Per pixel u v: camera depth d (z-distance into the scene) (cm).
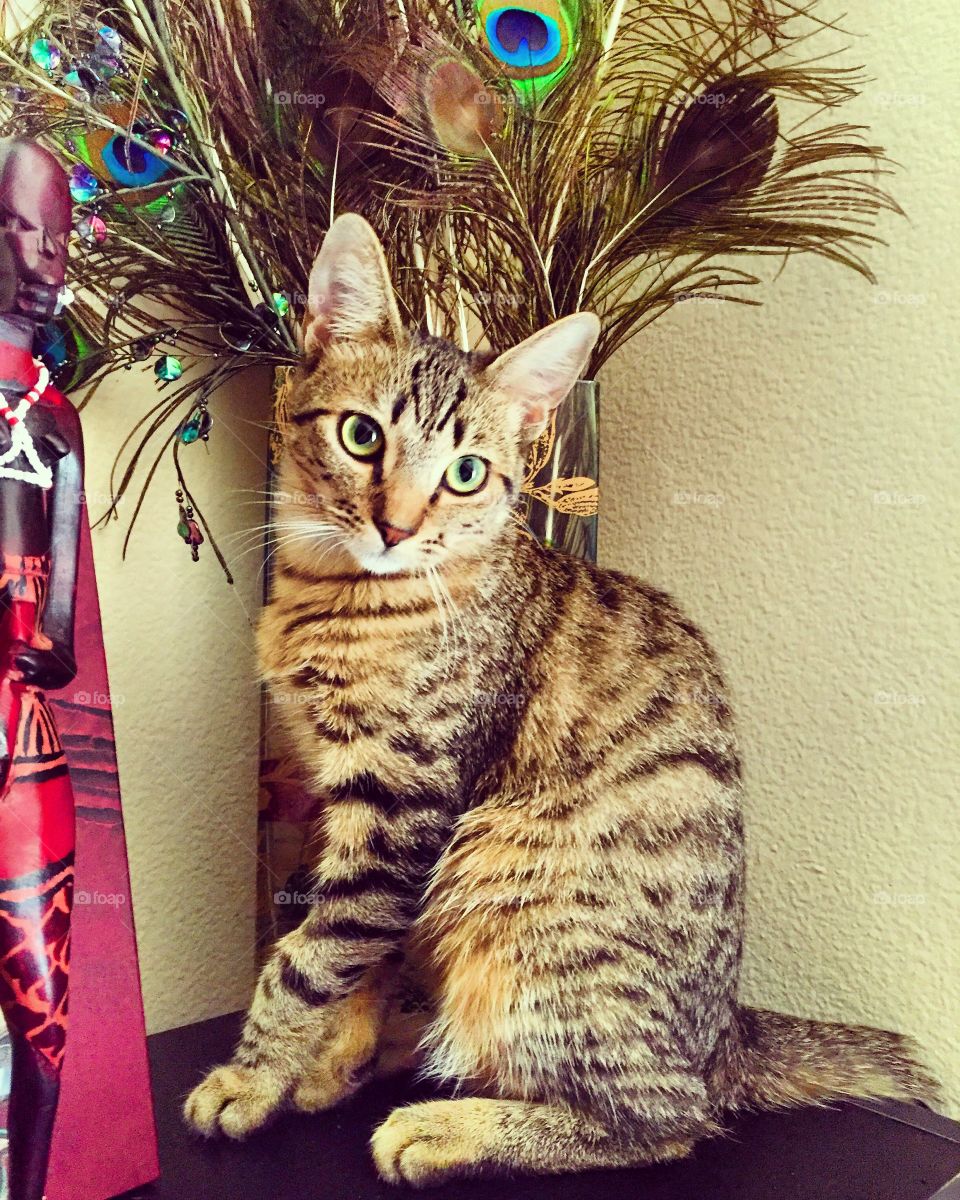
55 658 65
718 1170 84
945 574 105
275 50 89
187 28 90
